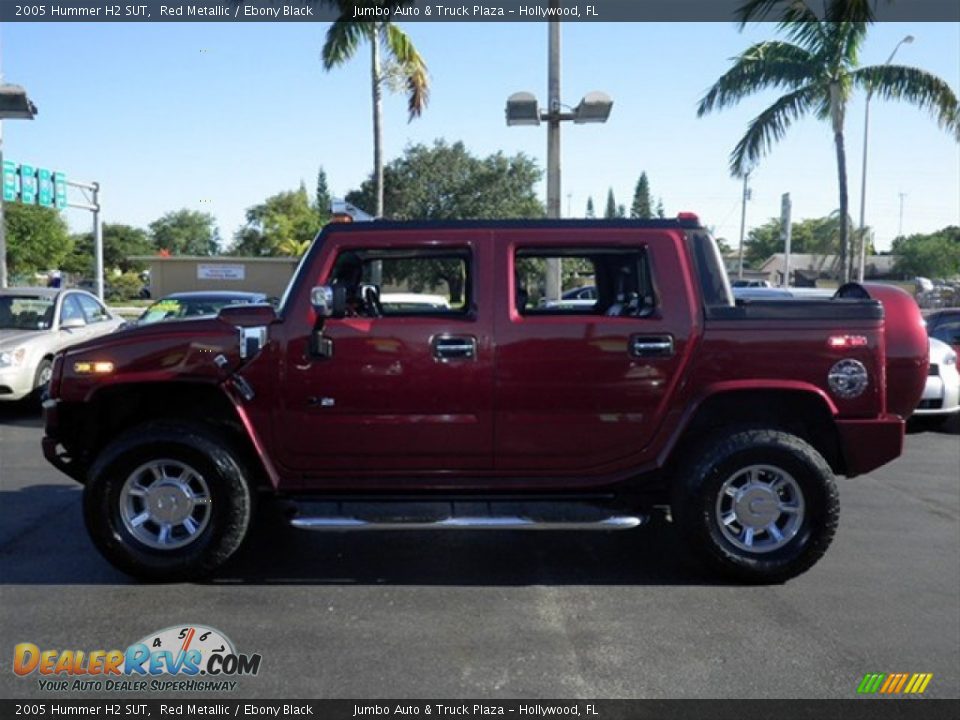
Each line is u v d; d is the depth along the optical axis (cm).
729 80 1778
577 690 356
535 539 568
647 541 562
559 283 796
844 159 1767
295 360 468
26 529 580
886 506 655
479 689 357
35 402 1041
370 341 466
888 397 493
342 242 478
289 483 481
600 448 475
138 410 505
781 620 429
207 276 3969
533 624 424
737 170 1859
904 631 416
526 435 473
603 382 469
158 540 475
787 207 2509
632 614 437
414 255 503
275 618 431
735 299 495
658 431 473
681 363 468
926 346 498
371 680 365
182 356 468
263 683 362
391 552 540
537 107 1275
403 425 471
